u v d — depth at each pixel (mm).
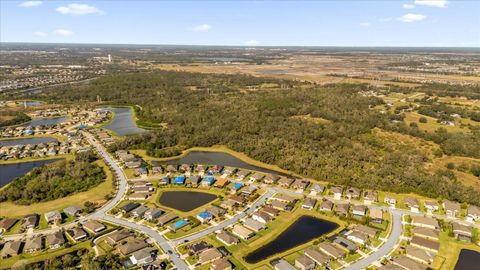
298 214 126500
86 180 150750
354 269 96188
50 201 134375
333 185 148875
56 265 95000
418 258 100625
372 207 131125
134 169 167125
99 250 103500
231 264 96875
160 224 117625
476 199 133000
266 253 103938
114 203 133250
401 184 145500
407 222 120500
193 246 104188
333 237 112000
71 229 113438
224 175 161750
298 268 96562
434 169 164875
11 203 133375
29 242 105625
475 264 99812
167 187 148000
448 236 112500
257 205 132375
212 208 128000
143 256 98312
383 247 106125
